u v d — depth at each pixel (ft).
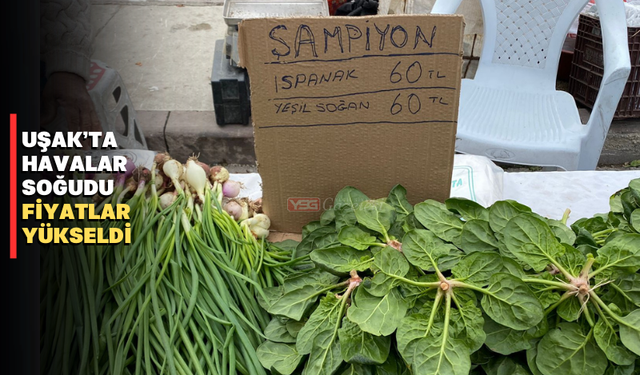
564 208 4.13
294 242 3.54
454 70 2.94
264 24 2.85
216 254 3.13
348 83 3.03
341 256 2.75
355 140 3.25
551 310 2.40
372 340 2.39
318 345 2.48
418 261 2.55
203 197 3.41
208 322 2.78
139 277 3.01
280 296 2.87
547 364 2.32
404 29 2.85
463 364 2.21
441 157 3.27
